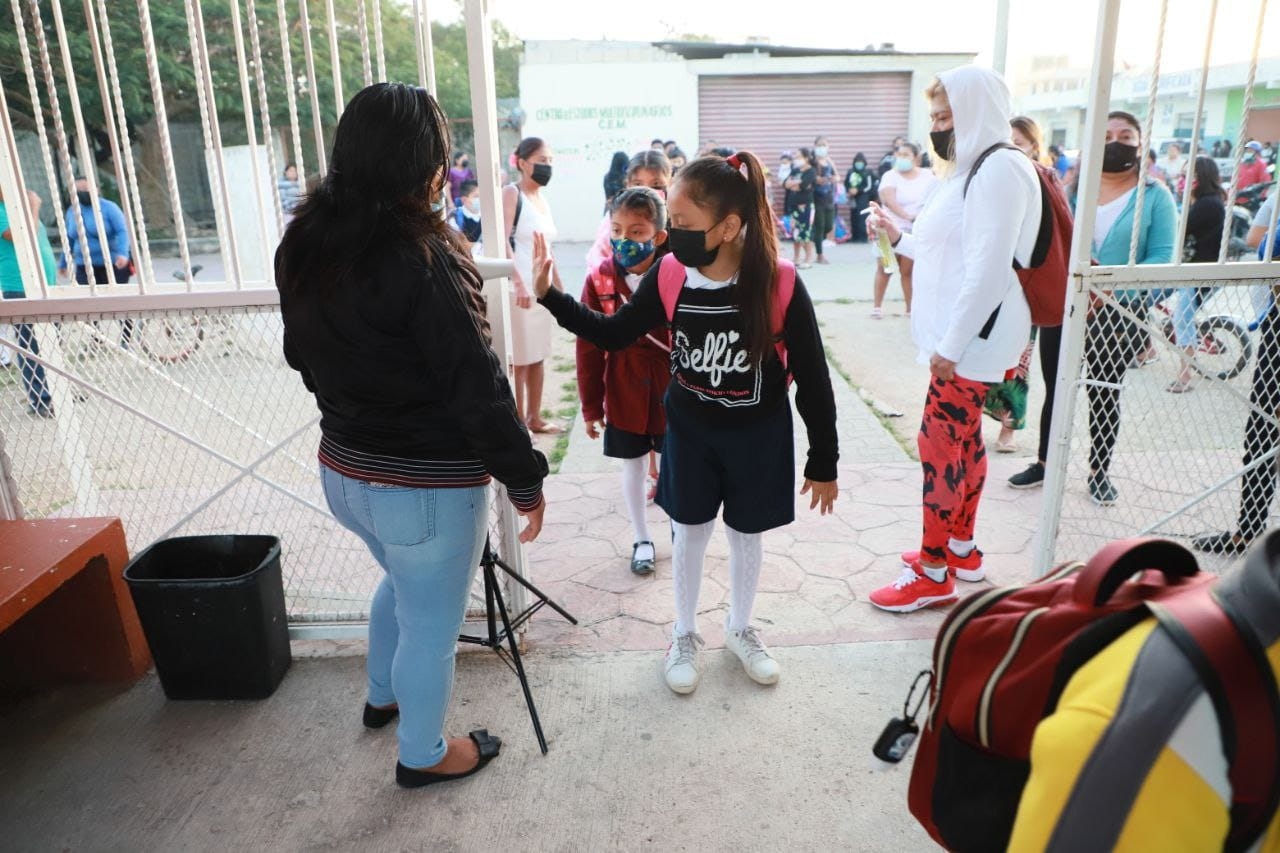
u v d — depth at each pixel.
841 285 10.79
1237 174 2.57
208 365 2.69
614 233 3.00
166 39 11.09
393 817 2.16
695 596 2.65
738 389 2.30
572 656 2.82
